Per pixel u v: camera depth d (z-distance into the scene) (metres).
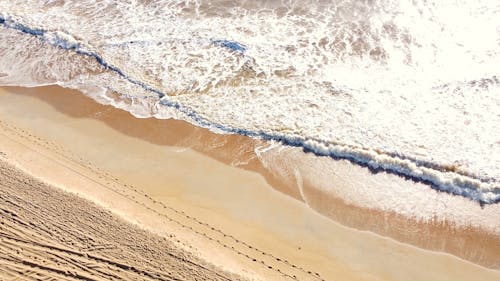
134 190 13.13
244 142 14.72
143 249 11.16
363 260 11.48
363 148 14.09
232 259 11.23
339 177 13.56
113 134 15.12
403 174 13.49
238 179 13.58
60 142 14.76
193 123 15.44
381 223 12.34
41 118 15.78
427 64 16.55
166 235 11.59
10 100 16.64
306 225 12.30
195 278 10.61
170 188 13.27
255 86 16.56
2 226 11.64
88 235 11.42
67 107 16.25
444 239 11.91
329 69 16.86
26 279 10.63
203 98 16.28
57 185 12.77
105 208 12.13
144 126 15.39
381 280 11.09
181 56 18.08
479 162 13.49
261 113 15.57
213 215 12.50
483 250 11.63
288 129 14.94
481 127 14.44
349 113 15.26
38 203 12.16
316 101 15.79
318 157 14.14
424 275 11.17
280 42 18.16
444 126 14.56
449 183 13.03
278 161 14.09
